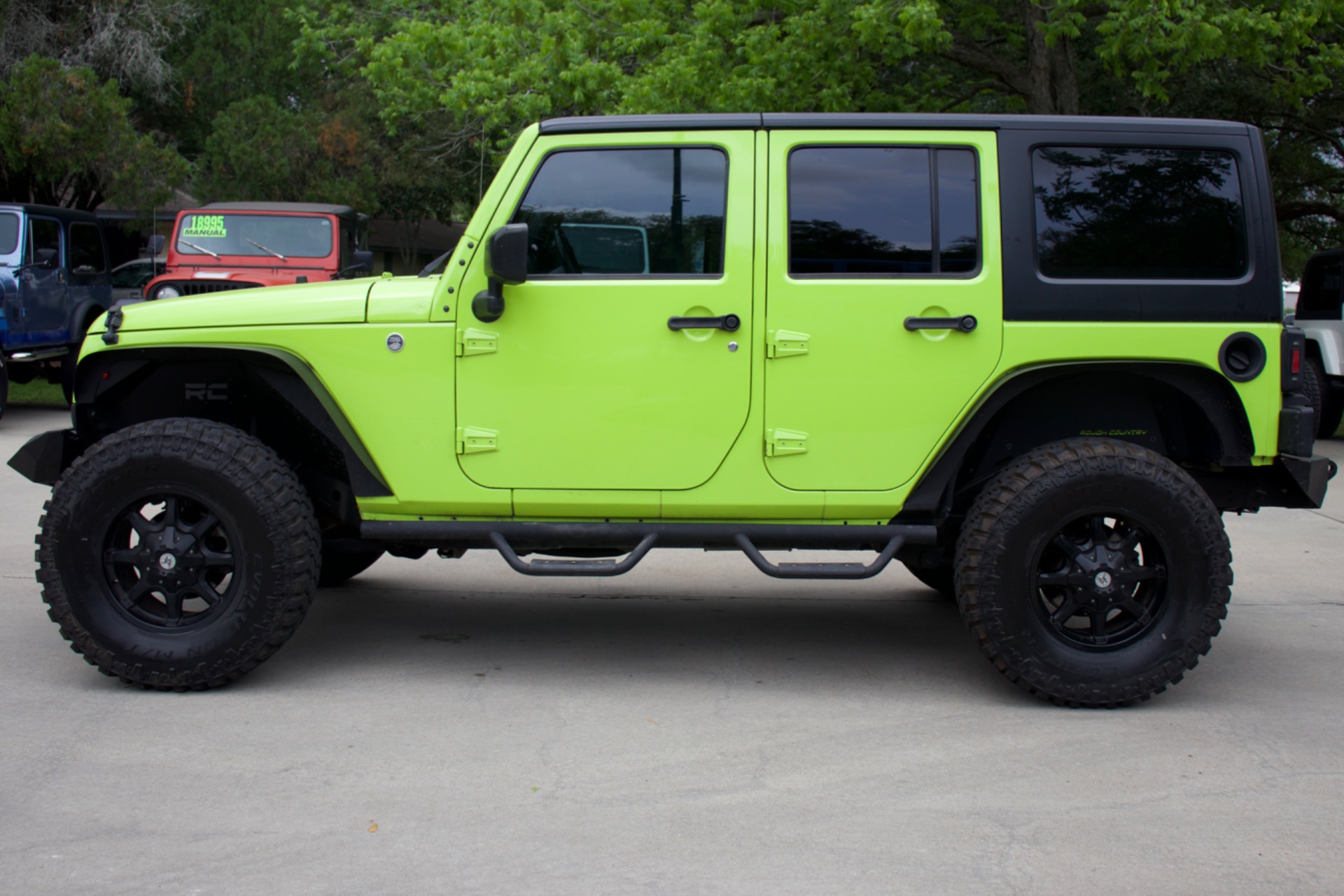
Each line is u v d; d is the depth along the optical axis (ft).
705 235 12.50
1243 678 13.91
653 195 12.53
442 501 12.69
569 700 12.80
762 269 12.35
